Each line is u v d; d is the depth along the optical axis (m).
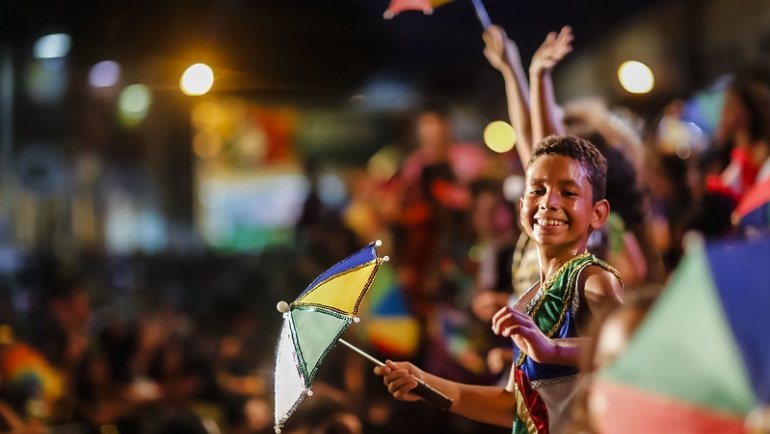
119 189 20.12
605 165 3.97
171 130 21.00
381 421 7.98
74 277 16.52
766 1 11.55
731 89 6.62
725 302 2.19
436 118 11.08
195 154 22.28
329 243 11.40
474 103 15.66
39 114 18.38
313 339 3.94
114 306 15.53
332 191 20.12
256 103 20.62
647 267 5.65
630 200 5.58
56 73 17.97
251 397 9.16
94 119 18.98
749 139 6.58
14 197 18.52
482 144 14.09
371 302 8.91
